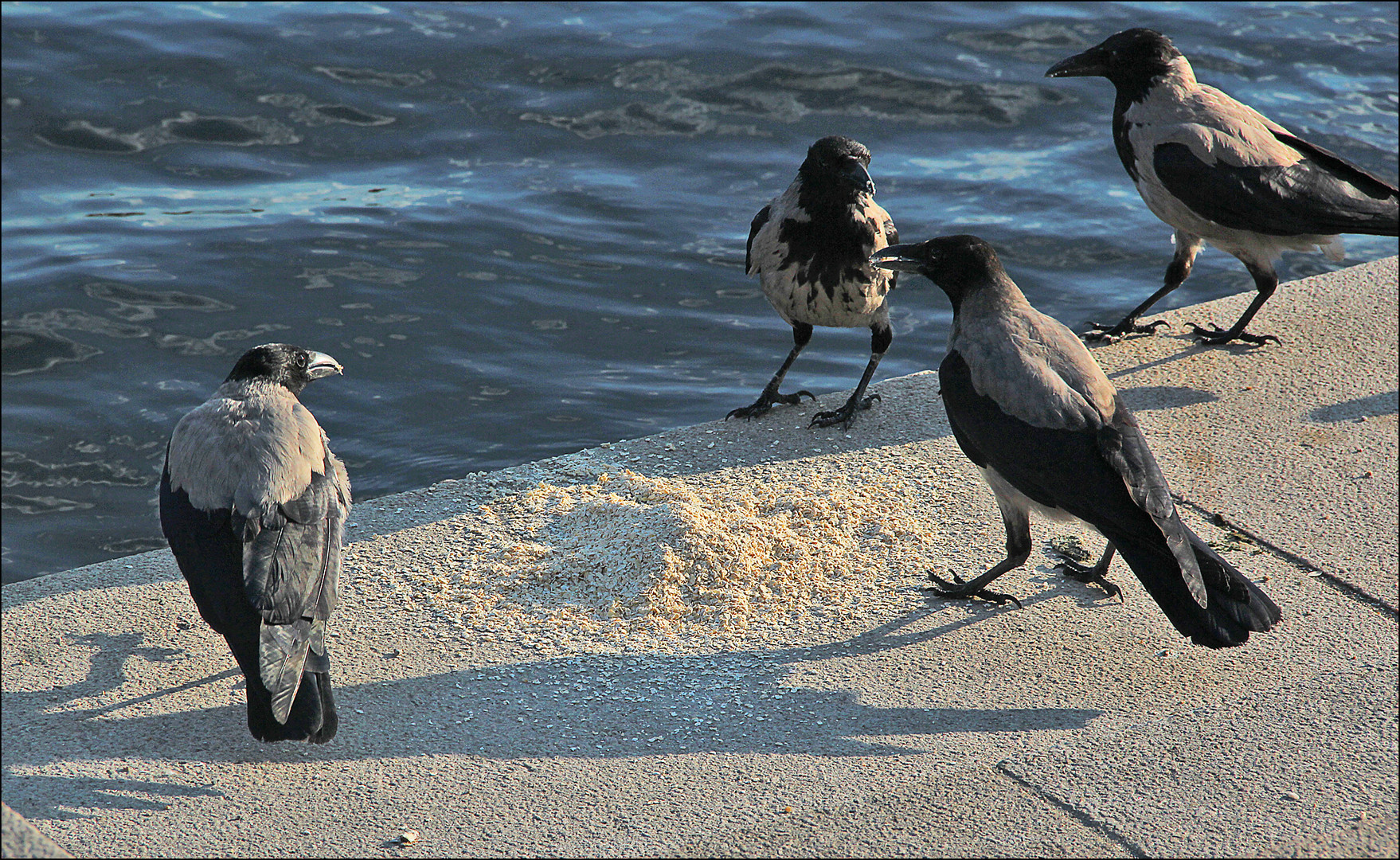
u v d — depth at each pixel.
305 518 7.61
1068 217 18.02
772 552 9.27
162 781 7.10
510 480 10.43
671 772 7.20
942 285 9.28
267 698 6.86
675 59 21.97
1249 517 9.77
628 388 14.76
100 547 13.08
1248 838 6.64
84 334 15.69
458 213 18.03
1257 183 11.89
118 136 19.86
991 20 23.62
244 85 21.14
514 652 8.34
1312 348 12.30
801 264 11.38
